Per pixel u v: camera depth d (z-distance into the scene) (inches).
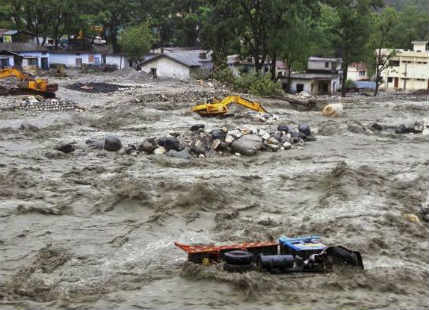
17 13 3211.1
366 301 513.3
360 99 2566.4
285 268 559.2
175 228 732.7
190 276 556.1
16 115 1512.1
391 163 1126.4
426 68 3572.8
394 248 674.2
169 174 981.8
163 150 1149.1
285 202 861.8
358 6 2800.2
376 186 935.0
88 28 3371.1
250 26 2635.3
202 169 1038.4
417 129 1589.6
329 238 696.4
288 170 1044.5
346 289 535.8
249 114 1663.4
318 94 2999.5
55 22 3275.1
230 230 727.1
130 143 1240.2
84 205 810.2
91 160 1086.4
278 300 507.8
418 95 2940.5
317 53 3624.5
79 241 676.7
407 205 849.5
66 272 581.6
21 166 1015.0
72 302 508.1
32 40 3437.5
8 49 2856.8
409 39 4279.0
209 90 2284.7
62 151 1140.5
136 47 3243.1
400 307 506.6
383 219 770.2
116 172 990.4
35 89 1790.1
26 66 2800.2
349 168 991.0
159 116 1616.6
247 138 1209.4
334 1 2800.2
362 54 2876.5
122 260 619.2
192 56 3041.3
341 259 577.9
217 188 880.9
